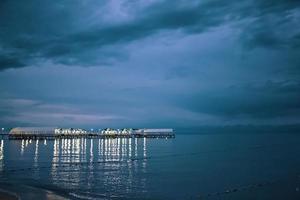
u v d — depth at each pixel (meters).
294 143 193.50
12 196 31.73
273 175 55.38
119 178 52.03
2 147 135.12
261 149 136.25
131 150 128.25
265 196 37.66
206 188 42.81
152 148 143.50
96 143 189.62
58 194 35.62
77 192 38.75
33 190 35.97
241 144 184.75
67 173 57.81
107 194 38.19
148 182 47.81
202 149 137.00
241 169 65.00
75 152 113.12
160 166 71.00
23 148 130.75
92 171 61.34
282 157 93.56
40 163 74.94
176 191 40.75
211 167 68.81
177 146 163.75
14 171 59.78
